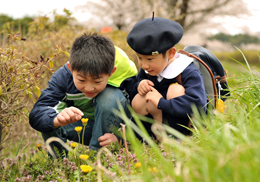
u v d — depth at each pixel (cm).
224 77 241
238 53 2103
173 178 104
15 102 215
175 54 221
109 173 130
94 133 209
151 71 205
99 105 202
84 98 212
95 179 150
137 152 121
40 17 462
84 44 184
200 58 233
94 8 1186
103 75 182
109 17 1209
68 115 178
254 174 89
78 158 177
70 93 209
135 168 154
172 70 208
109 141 200
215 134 121
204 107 196
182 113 192
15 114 204
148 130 224
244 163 97
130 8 1182
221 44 2025
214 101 215
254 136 118
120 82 213
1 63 191
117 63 215
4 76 187
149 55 196
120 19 1211
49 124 189
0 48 188
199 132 156
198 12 1177
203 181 94
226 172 96
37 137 324
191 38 1507
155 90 209
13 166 196
